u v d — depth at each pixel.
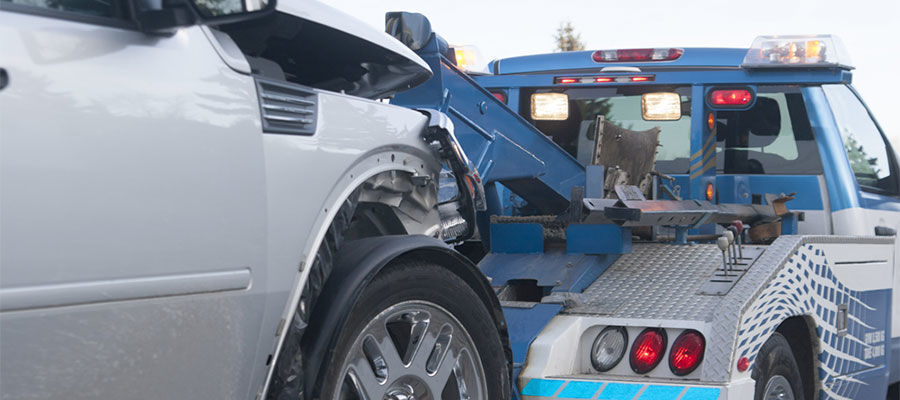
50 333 1.95
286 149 2.56
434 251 3.04
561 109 6.17
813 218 5.95
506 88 6.61
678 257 4.73
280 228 2.52
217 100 2.36
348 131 2.82
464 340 3.13
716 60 6.03
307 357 2.65
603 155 5.21
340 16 3.07
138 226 2.12
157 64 2.23
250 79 2.49
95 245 2.03
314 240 2.65
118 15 2.20
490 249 5.12
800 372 4.75
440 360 3.03
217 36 2.49
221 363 2.37
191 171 2.26
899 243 6.19
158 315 2.18
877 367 5.45
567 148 6.58
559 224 5.07
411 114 3.20
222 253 2.34
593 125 6.51
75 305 1.99
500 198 5.19
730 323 4.02
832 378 4.84
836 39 5.68
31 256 1.92
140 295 2.12
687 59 6.11
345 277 2.74
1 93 1.89
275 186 2.51
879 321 5.44
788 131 6.07
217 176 2.33
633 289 4.46
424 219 3.34
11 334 1.88
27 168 1.92
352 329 2.75
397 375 2.88
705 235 5.56
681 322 4.08
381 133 2.97
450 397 3.13
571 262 4.75
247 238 2.41
